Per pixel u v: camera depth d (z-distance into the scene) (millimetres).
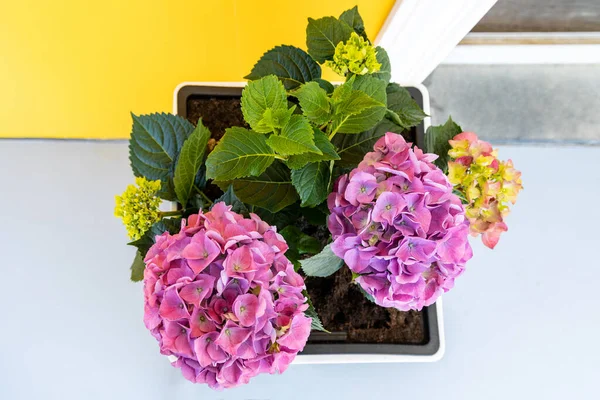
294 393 1177
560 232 1339
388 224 625
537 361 1240
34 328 1233
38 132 1338
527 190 1369
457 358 1229
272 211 771
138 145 808
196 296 571
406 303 676
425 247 616
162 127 810
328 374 1191
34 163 1343
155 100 1267
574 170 1393
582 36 1385
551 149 1410
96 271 1281
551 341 1257
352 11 824
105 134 1368
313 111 692
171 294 575
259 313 562
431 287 672
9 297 1250
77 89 1185
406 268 636
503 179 695
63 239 1298
